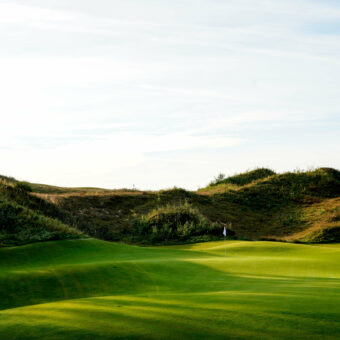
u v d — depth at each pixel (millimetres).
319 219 60219
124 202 61969
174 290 16578
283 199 70500
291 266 23453
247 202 69250
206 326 8477
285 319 8961
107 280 18609
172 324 8641
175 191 68375
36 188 73125
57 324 8781
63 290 16938
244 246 35969
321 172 80188
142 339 7707
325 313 9453
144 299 12016
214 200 68375
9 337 7980
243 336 7820
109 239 48469
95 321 8984
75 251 31250
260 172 89938
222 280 18547
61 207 53312
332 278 18938
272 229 59312
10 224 36750
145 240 48375
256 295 12562
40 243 32438
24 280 18156
